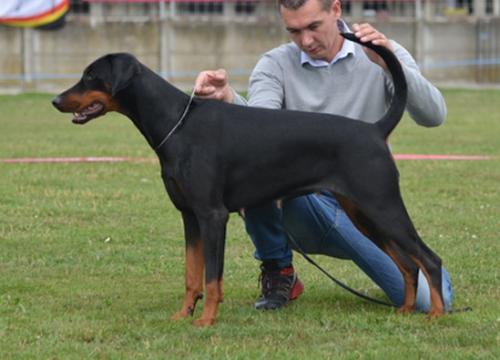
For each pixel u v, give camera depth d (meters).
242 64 44.78
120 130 29.52
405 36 46.19
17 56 43.25
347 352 8.67
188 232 9.81
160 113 9.47
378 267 10.27
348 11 49.72
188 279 9.86
